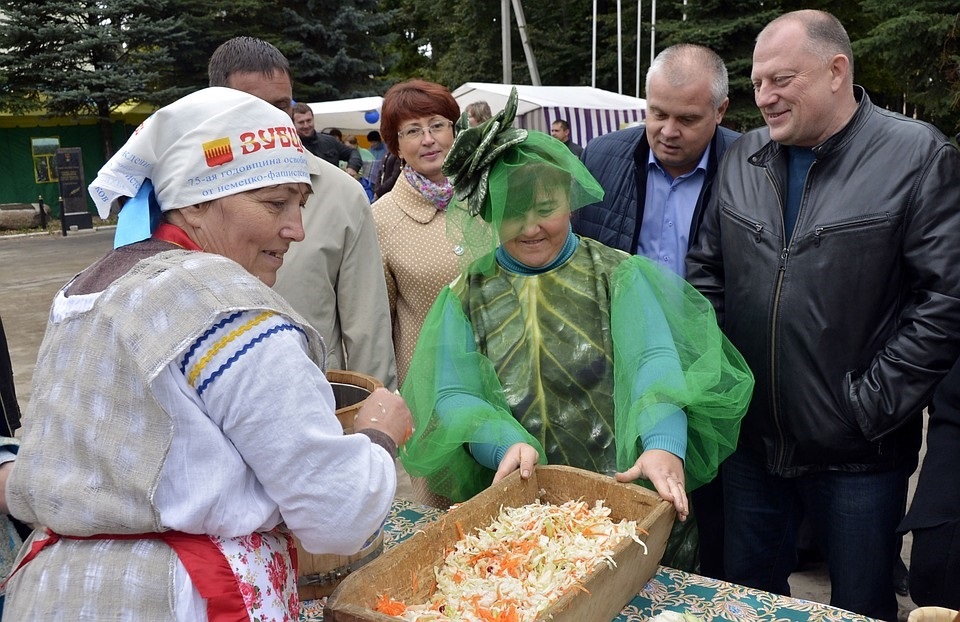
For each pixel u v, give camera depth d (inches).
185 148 45.2
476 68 944.9
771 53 78.5
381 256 101.3
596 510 60.7
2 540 62.5
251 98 47.2
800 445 83.1
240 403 41.3
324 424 42.9
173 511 41.9
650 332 71.0
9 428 76.6
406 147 105.4
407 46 1210.0
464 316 75.8
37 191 810.2
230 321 42.3
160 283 42.8
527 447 66.9
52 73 756.0
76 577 42.9
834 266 78.2
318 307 93.0
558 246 74.0
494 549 57.1
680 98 95.6
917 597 81.4
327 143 321.7
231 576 43.2
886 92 702.5
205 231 46.5
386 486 44.8
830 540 86.0
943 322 74.4
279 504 43.3
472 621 49.1
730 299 87.1
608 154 109.3
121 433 42.1
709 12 650.8
